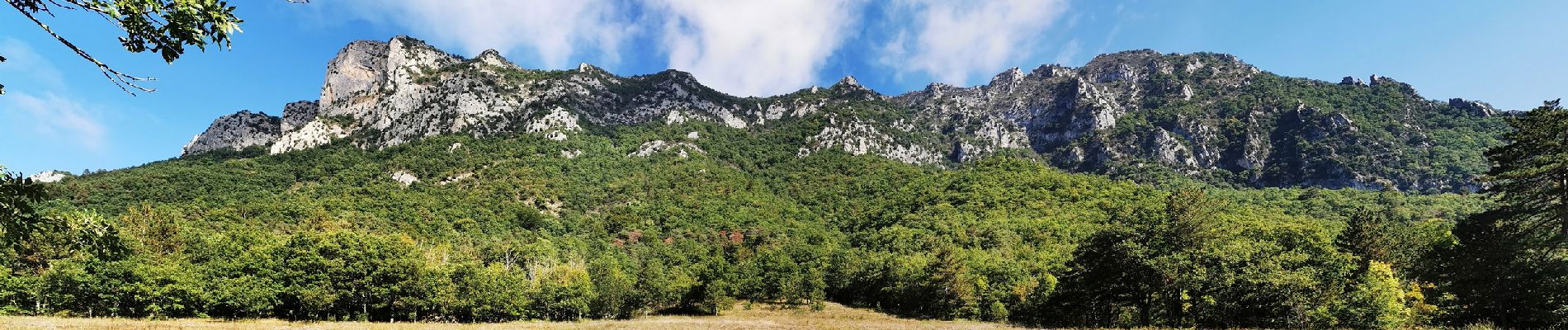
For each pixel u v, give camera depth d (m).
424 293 62.03
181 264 59.38
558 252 119.00
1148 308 55.19
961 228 135.88
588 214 164.12
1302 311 44.25
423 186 165.25
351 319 60.69
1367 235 66.50
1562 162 32.84
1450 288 41.69
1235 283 47.25
